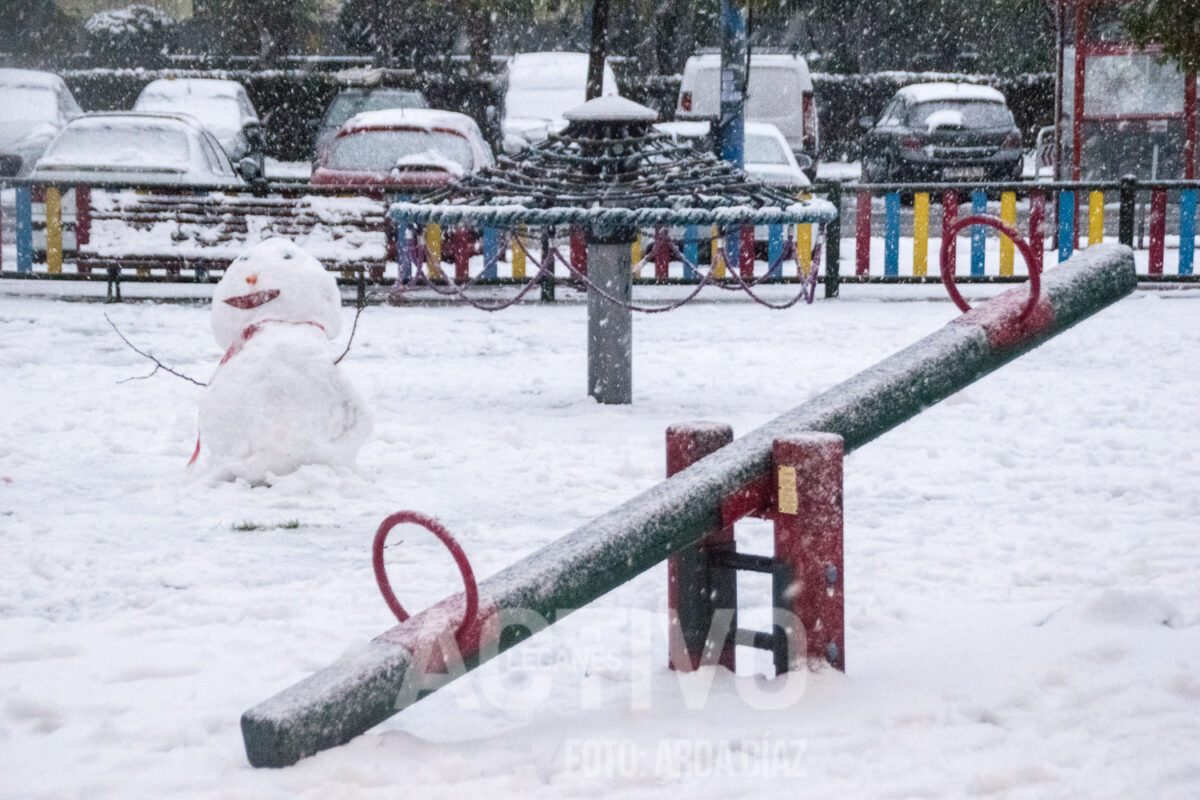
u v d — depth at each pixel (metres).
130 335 16.45
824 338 16.84
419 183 22.81
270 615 6.45
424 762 4.67
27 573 7.14
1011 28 47.25
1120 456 9.88
